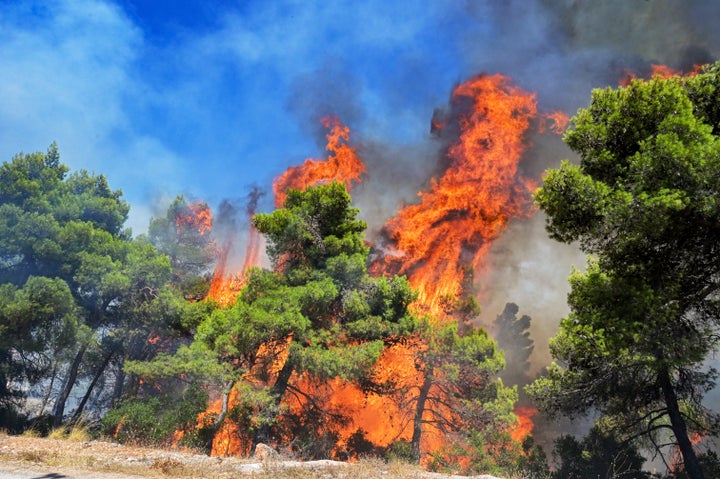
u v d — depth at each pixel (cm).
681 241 1109
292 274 2217
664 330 1098
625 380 1414
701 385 1413
